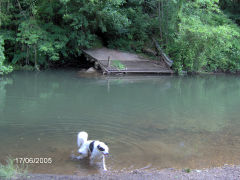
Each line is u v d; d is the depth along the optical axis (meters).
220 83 16.50
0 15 16.30
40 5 17.95
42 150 6.45
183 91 13.87
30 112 9.37
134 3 22.08
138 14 21.77
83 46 20.19
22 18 17.62
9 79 15.39
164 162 6.09
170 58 19.34
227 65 20.62
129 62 19.05
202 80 17.30
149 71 18.12
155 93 13.16
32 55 18.64
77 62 21.17
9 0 17.03
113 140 7.17
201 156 6.46
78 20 18.19
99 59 18.72
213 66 20.23
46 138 7.16
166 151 6.66
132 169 5.72
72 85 14.32
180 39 18.77
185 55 18.81
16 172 5.33
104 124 8.41
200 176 5.36
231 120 9.29
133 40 22.03
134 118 9.16
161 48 20.53
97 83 15.01
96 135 7.46
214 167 5.89
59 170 5.59
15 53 18.66
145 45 21.81
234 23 23.16
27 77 16.09
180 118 9.38
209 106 11.10
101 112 9.68
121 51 21.08
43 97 11.59
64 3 16.27
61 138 7.18
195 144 7.16
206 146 7.05
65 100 11.20
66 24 19.23
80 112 9.58
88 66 20.34
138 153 6.48
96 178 5.16
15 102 10.63
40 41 17.62
